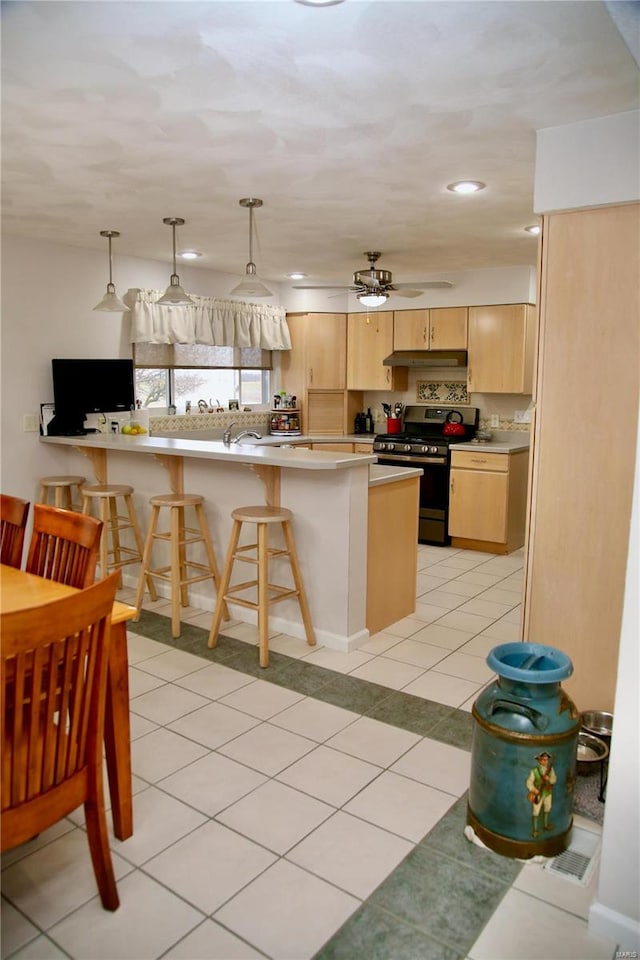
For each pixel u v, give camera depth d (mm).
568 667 2018
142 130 2607
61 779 1674
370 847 2076
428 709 2939
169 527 4352
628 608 1663
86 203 3711
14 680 1510
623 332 2570
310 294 6777
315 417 7012
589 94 2285
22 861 2018
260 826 2166
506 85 2215
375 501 3686
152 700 2988
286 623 3785
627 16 1560
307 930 1758
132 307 5348
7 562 2572
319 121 2521
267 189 3434
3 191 3479
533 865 2010
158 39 1900
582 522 2701
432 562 5531
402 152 2871
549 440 2738
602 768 2391
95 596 1618
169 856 2027
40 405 4809
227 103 2352
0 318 4543
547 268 2689
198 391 6336
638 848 1679
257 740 2670
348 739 2688
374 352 6707
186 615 4086
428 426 6688
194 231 4430
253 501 3863
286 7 1721
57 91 2250
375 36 1885
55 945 1704
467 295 6047
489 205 3748
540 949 1708
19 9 1732
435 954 1690
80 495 4945
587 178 2551
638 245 2518
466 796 2338
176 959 1664
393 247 4941
